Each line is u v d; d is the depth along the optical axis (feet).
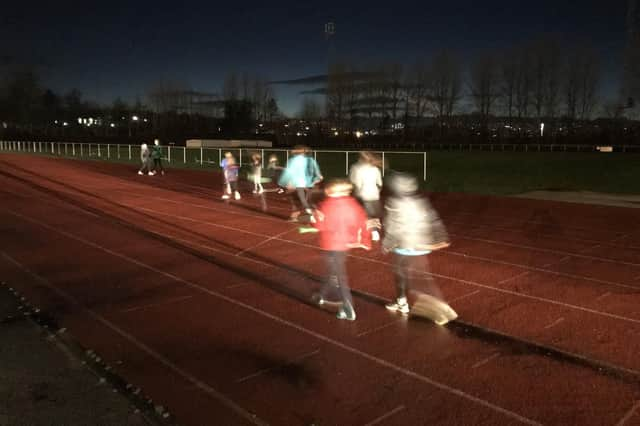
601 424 13.80
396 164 117.60
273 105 292.20
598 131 223.51
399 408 14.60
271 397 15.23
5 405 14.38
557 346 18.48
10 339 18.85
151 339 19.26
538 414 14.26
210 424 13.92
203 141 205.57
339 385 15.88
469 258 30.76
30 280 26.50
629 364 17.11
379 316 21.39
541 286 25.32
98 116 353.72
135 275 27.37
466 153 172.24
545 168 103.65
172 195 60.95
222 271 28.07
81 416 13.96
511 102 258.37
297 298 23.71
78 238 36.45
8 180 76.59
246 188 68.49
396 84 276.41
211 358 17.72
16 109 317.22
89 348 18.42
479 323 20.62
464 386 15.75
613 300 23.26
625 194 62.03
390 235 21.16
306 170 42.37
